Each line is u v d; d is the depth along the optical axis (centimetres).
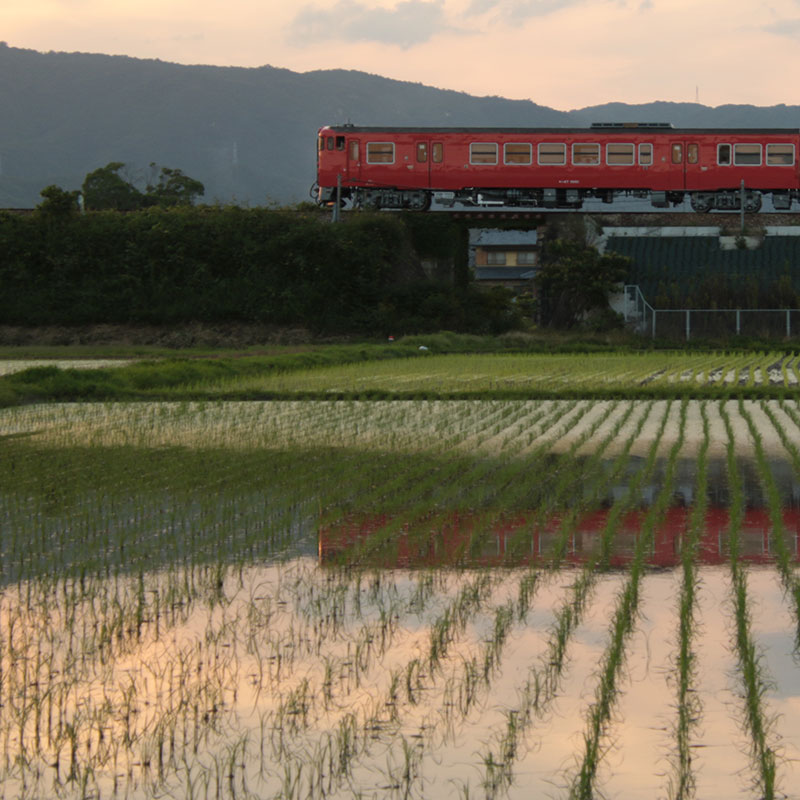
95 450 3809
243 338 11194
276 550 2355
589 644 1708
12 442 4016
